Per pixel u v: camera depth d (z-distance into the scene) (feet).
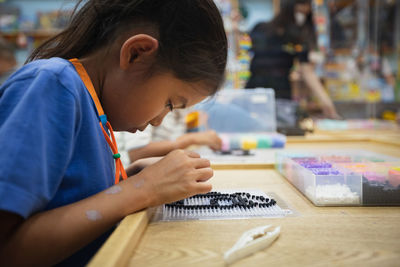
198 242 1.57
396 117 7.68
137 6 1.93
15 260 1.46
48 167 1.54
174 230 1.73
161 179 1.89
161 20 1.89
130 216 1.70
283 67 8.23
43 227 1.51
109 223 1.67
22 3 13.30
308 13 7.98
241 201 2.22
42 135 1.52
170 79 1.93
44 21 12.12
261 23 8.26
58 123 1.62
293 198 2.37
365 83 8.14
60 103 1.66
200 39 1.91
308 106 8.73
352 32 8.21
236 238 1.61
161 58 1.86
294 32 7.94
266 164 3.56
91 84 2.04
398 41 7.68
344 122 7.83
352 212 2.04
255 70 8.32
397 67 7.79
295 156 3.16
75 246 1.57
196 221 1.86
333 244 1.53
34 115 1.52
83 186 1.85
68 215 1.60
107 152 2.10
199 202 2.26
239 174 3.26
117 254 1.26
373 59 8.01
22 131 1.46
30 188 1.41
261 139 4.86
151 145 4.22
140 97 1.98
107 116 2.21
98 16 2.12
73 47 2.18
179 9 1.88
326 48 8.45
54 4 13.34
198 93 2.06
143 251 1.47
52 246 1.50
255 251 1.44
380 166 2.59
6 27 12.06
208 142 4.64
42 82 1.63
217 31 1.99
